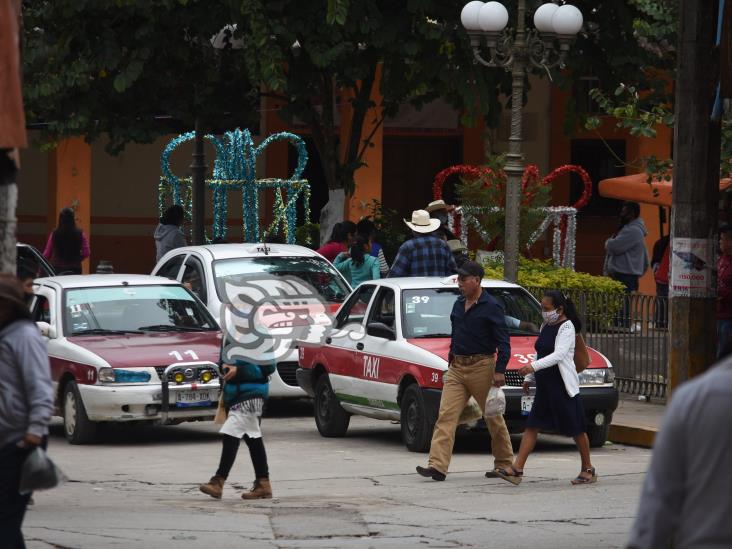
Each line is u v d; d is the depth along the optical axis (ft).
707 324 94.17
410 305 133.18
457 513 94.94
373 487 108.06
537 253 280.72
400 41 179.52
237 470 118.21
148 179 290.35
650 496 37.29
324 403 141.79
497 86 193.57
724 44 93.76
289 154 288.30
